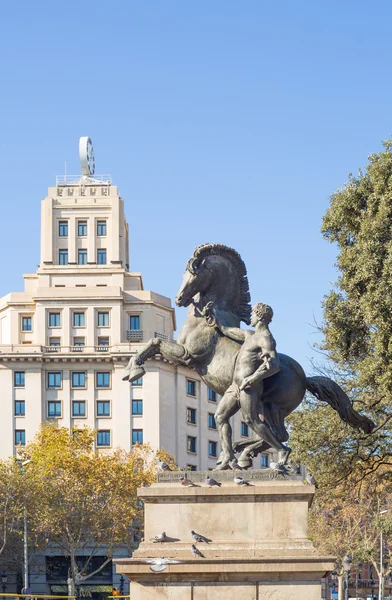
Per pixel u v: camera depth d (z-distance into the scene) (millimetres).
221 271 18078
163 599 16141
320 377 18516
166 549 16422
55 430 78812
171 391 91125
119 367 90938
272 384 17562
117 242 98250
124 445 89375
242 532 16453
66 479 69000
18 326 96000
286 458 17172
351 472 32188
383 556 78062
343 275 28656
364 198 28859
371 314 26234
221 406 17391
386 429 31422
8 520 67125
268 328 17312
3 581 83188
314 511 67688
